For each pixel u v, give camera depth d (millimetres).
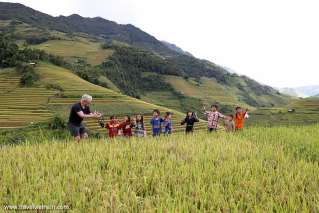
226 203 6199
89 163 8328
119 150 9766
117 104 118125
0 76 129500
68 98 116250
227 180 7531
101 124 13234
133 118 18188
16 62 137625
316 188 7211
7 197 6355
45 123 38219
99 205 6012
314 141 13602
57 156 8797
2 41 146875
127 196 6371
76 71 169750
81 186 6688
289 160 9742
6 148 10305
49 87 123062
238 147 10992
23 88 120562
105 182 7125
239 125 19906
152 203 6207
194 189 6820
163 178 7410
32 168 7652
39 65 147625
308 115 146750
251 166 8531
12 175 7219
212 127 19953
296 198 6672
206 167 8266
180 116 119562
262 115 152125
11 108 103625
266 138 14734
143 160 8938
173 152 10188
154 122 19031
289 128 19547
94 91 128125
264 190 6965
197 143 11648
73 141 11641
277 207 6211
